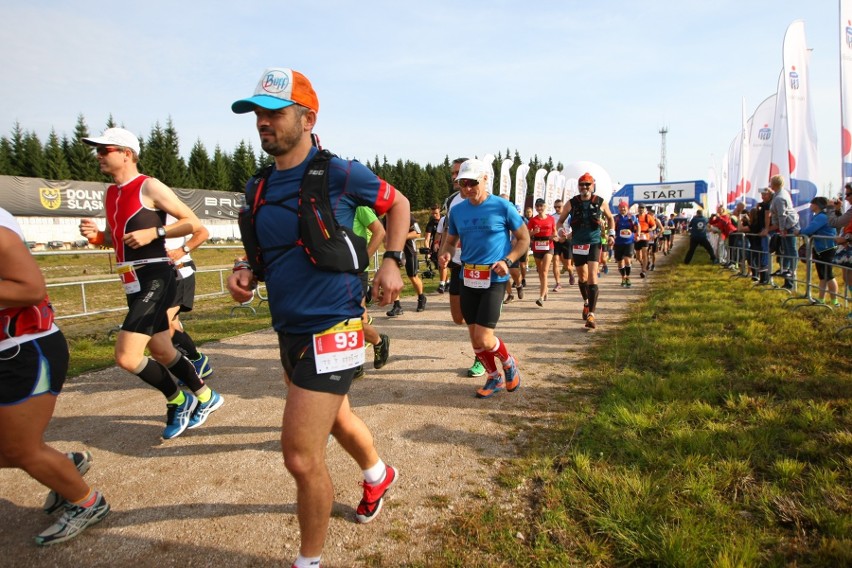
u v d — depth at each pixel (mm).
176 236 3369
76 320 9047
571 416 3627
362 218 3482
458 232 4277
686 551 2094
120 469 3088
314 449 1937
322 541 2025
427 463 3064
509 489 2748
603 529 2314
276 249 2010
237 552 2312
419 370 5000
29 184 26469
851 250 6570
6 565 2248
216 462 3164
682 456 2912
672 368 4531
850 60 7676
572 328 6812
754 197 15352
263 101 1901
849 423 3238
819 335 5402
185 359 3615
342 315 2020
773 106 14828
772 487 2578
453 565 2160
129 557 2291
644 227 13516
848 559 2029
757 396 3781
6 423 2158
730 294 8898
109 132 3207
